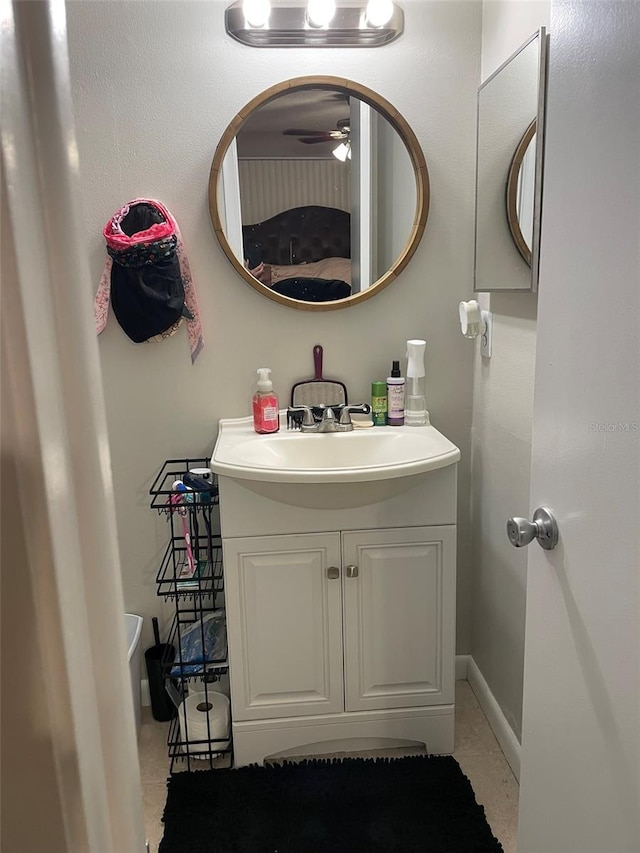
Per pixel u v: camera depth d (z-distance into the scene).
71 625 0.40
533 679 1.08
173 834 1.59
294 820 1.62
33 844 0.43
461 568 2.15
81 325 0.39
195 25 1.75
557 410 0.95
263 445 1.80
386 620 1.77
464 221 1.94
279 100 1.80
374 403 1.93
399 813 1.64
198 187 1.84
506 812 1.65
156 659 2.01
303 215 1.87
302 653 1.77
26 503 0.37
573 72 0.88
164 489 1.99
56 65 0.36
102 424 0.41
